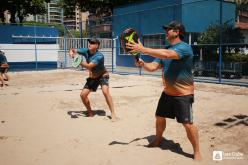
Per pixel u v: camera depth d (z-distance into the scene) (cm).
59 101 920
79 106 846
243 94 1032
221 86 1257
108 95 684
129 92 1082
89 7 3397
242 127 597
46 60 2370
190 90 427
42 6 3922
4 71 1383
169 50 402
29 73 2023
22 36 2267
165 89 444
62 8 3500
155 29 2317
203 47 1884
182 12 2073
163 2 2231
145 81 1445
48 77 1752
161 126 484
